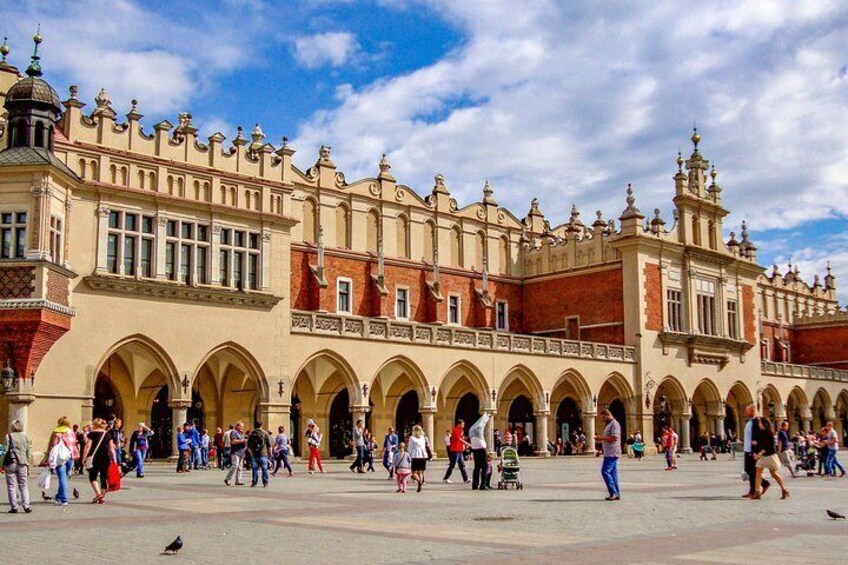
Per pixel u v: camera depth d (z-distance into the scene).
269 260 44.28
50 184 35.06
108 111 40.31
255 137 48.25
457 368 51.84
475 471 26.08
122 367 43.88
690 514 18.28
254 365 42.88
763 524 16.36
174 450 40.69
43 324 33.81
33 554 12.77
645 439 58.72
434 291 59.09
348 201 55.91
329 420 51.97
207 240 42.59
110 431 21.64
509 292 65.00
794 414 76.94
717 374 65.56
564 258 64.19
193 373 40.75
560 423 61.53
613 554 12.55
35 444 35.50
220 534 15.03
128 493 24.36
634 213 59.91
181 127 42.97
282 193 45.62
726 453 63.69
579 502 21.33
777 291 85.00
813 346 85.81
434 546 13.46
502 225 65.38
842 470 34.31
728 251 69.00
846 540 14.00
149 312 39.75
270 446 40.41
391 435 33.59
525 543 13.77
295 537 14.60
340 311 54.25
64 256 36.97
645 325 59.78
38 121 36.44
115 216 39.81
